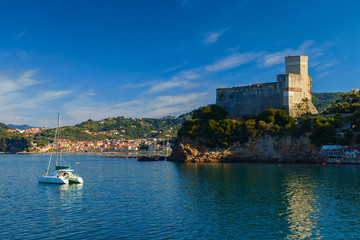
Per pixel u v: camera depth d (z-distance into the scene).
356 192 70.44
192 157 175.75
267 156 162.12
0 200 64.62
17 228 45.44
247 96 194.25
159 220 49.47
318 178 92.94
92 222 48.38
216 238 41.66
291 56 183.75
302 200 62.88
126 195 69.38
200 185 82.44
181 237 41.91
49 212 54.38
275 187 77.88
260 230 44.88
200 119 195.88
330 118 155.75
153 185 83.75
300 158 154.00
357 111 150.50
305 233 43.72
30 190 76.69
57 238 41.34
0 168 155.12
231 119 186.62
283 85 177.88
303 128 156.38
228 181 89.25
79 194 70.94
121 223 47.84
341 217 51.03
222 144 170.12
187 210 55.56
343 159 140.25
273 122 165.75
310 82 189.12
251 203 60.59
